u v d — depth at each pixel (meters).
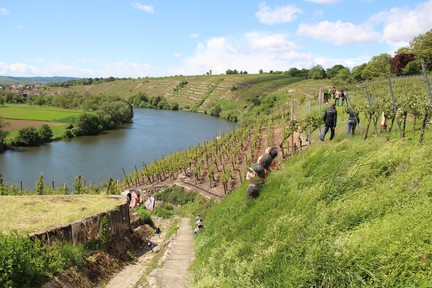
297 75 199.25
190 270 12.59
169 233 25.62
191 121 127.75
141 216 27.22
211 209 24.67
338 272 6.14
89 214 17.56
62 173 58.03
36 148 77.81
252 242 10.16
